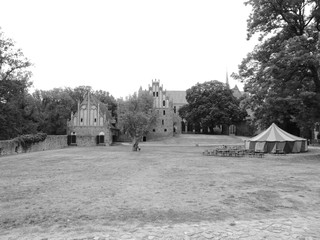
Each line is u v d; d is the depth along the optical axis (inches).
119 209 304.3
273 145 1230.9
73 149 1734.7
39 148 1625.2
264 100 999.0
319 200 344.2
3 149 1230.3
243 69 1087.0
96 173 600.7
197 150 1560.0
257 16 1021.2
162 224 252.2
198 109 2915.8
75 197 365.4
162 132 2869.1
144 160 919.7
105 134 2373.3
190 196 366.9
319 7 916.0
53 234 229.1
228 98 2908.5
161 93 2920.8
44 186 447.2
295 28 1014.4
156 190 407.8
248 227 240.8
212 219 267.7
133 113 1541.6
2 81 1485.0
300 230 232.5
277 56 880.9
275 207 313.3
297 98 897.5
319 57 791.1
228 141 2556.6
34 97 2497.5
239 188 419.8
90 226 248.4
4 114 1571.1
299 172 603.2
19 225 254.2
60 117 2395.4
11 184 468.8
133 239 213.0
